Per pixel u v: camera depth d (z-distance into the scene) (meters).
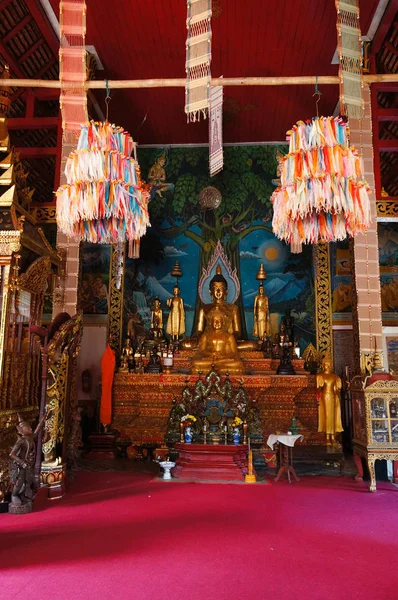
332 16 9.35
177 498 6.59
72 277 9.48
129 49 10.43
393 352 9.05
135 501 6.40
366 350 8.96
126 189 6.28
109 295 12.41
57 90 10.70
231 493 6.96
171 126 12.98
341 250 12.77
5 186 6.51
